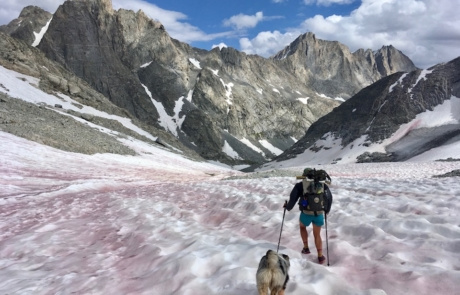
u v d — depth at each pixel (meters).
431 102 125.94
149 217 11.48
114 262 7.45
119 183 27.45
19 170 26.83
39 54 111.50
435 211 9.31
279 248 6.59
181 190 20.00
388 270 5.22
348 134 133.50
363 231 7.49
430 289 4.54
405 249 6.14
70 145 43.41
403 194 13.63
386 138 116.38
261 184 21.06
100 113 101.81
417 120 120.44
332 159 118.62
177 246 7.75
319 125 154.88
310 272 5.43
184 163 67.00
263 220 9.80
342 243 6.70
